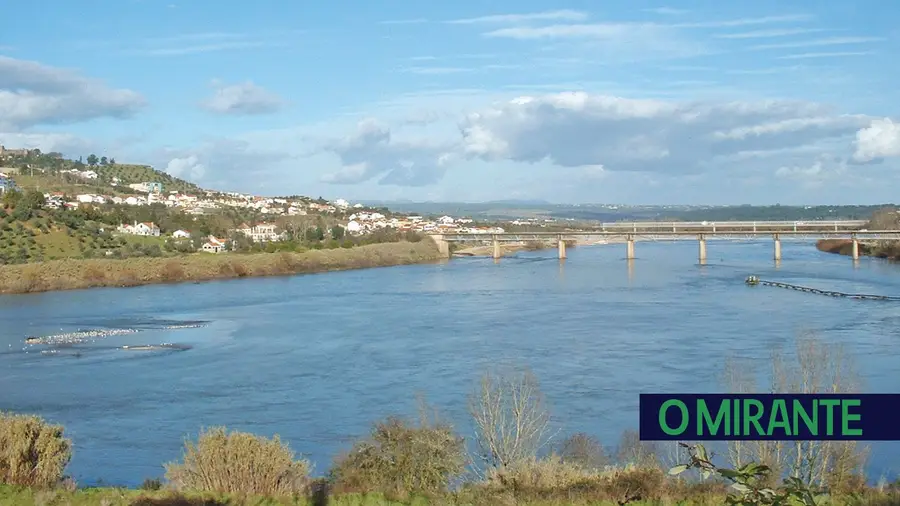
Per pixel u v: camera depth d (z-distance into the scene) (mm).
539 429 34938
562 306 95000
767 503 10195
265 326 83312
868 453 29016
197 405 47625
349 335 75250
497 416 32656
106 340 75750
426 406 42062
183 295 115500
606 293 109875
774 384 38344
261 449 21281
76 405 48062
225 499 19297
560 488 20281
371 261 170125
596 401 44844
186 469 21594
